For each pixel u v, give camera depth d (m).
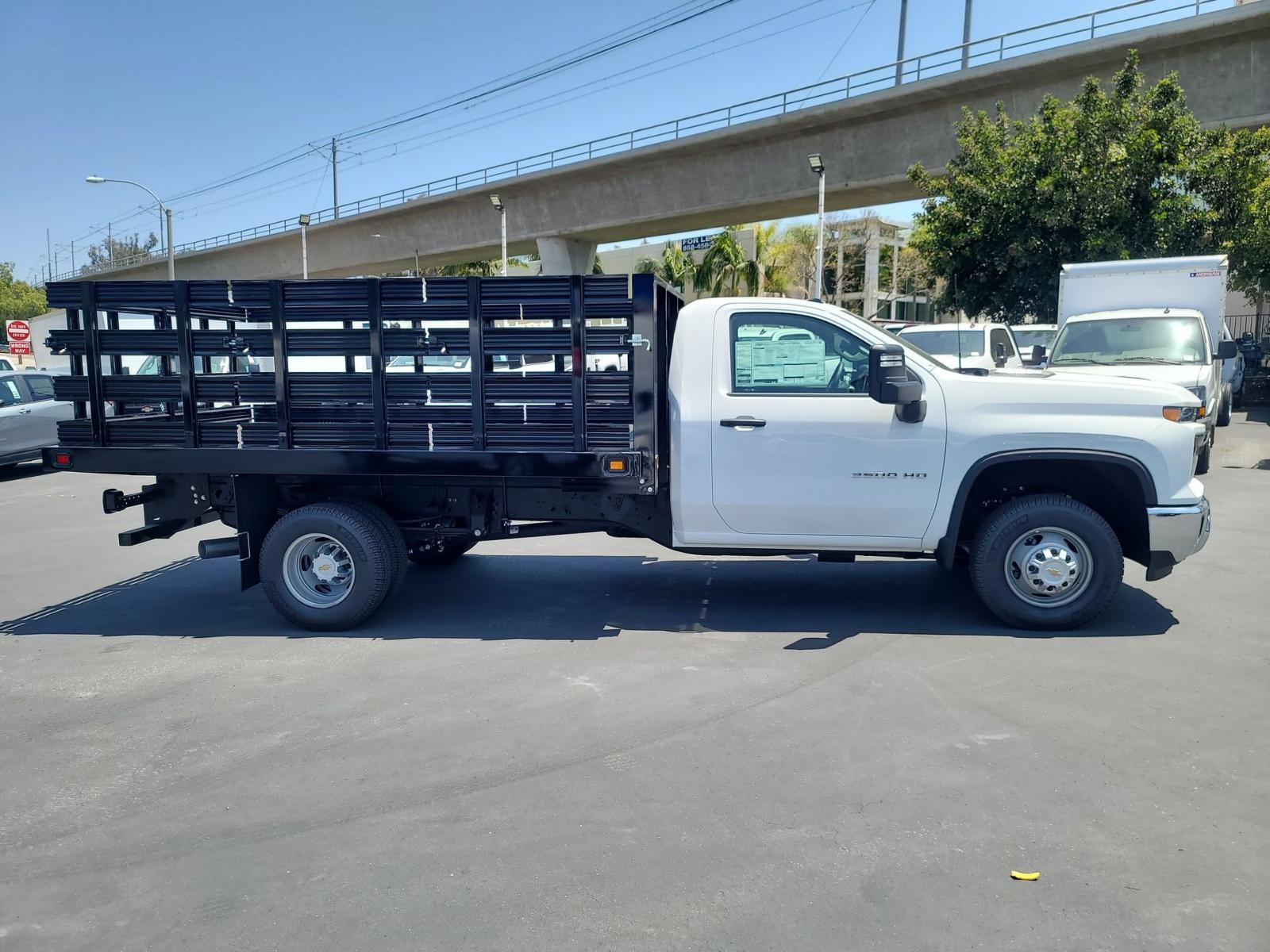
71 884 3.36
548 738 4.51
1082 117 19.97
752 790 3.91
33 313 81.38
